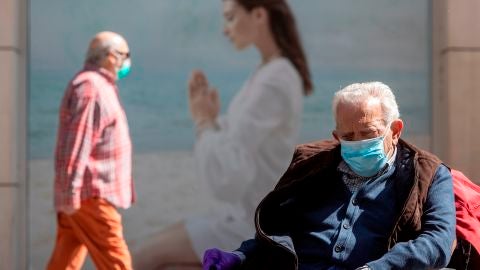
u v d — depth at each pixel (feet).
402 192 22.26
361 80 46.24
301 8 46.09
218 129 45.91
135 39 45.70
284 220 23.24
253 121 45.93
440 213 21.71
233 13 45.93
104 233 37.27
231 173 45.85
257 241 23.06
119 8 45.78
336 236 22.29
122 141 37.86
